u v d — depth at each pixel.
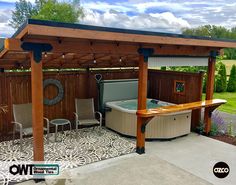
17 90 6.49
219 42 5.75
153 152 5.57
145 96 5.37
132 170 4.64
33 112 4.05
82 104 6.94
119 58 6.83
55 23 3.44
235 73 14.23
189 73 7.01
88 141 6.09
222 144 6.21
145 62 5.17
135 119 6.32
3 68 6.26
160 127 6.29
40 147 4.16
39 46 3.88
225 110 10.43
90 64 7.40
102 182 4.19
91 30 3.78
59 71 7.06
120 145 5.88
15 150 5.39
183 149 5.81
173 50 5.57
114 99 7.64
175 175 4.48
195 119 7.16
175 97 7.57
